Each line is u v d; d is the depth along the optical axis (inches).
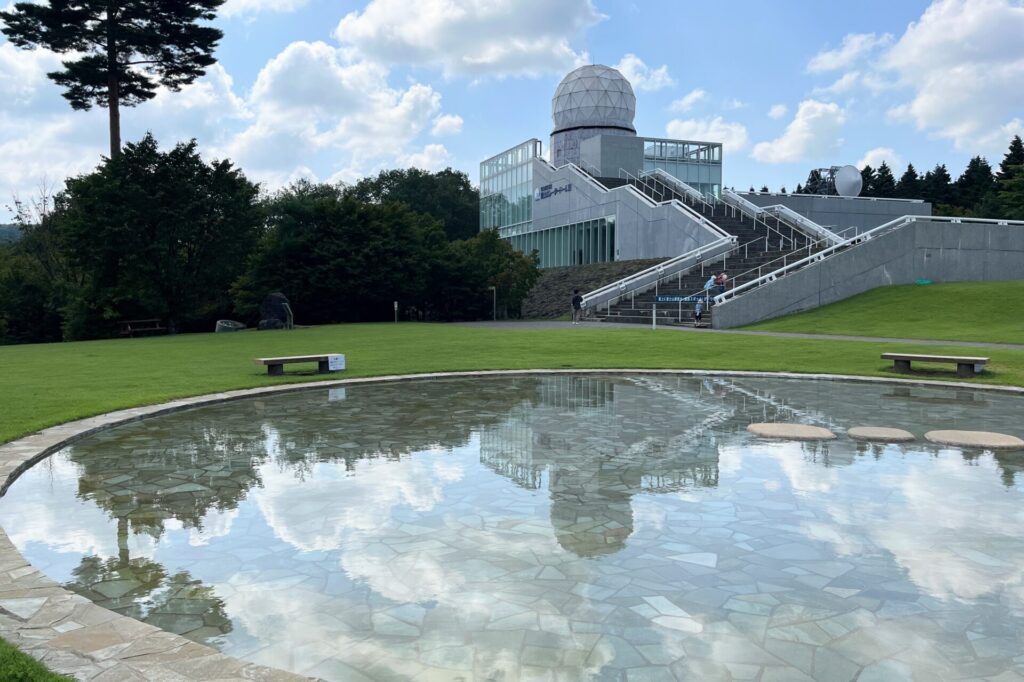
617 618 182.5
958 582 205.6
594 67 2583.7
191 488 300.7
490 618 182.5
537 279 2092.8
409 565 217.0
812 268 1306.6
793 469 332.8
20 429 397.7
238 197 1583.4
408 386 627.5
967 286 1306.6
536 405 520.7
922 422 453.4
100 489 299.6
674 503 279.6
